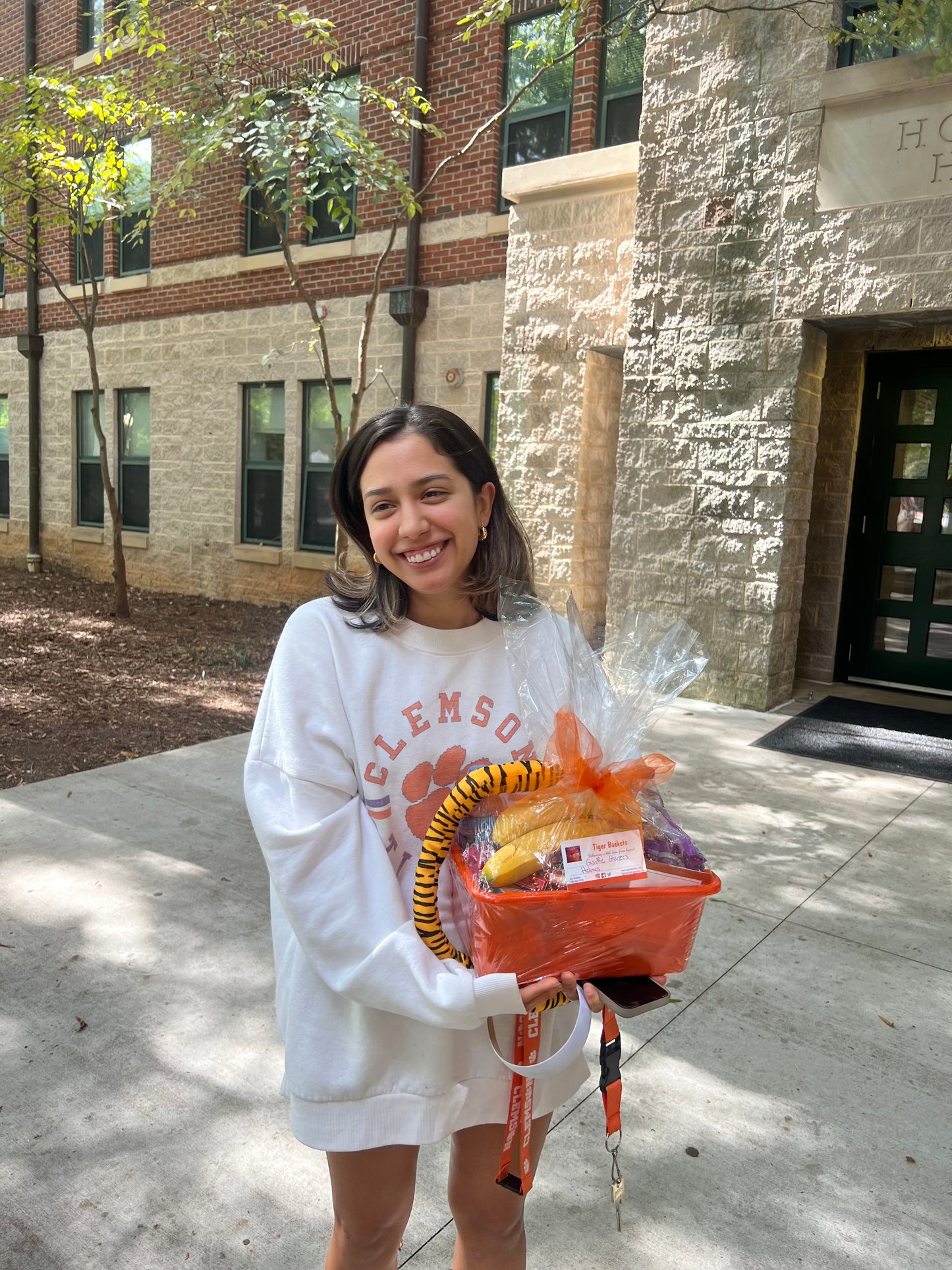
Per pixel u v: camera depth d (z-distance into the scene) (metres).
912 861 3.96
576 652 1.21
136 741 5.37
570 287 7.43
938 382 7.15
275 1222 1.89
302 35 9.47
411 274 8.91
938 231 5.61
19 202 8.69
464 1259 1.42
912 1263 1.85
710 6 5.73
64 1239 1.84
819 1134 2.22
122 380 11.88
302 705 1.23
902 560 7.45
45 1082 2.31
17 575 12.74
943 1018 2.76
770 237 6.20
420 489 1.21
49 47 11.97
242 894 3.40
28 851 3.72
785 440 6.27
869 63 5.69
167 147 10.59
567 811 1.12
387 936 1.12
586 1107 2.31
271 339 10.23
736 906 3.46
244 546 10.80
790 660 6.86
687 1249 1.86
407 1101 1.22
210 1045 2.48
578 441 7.55
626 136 7.80
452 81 8.57
